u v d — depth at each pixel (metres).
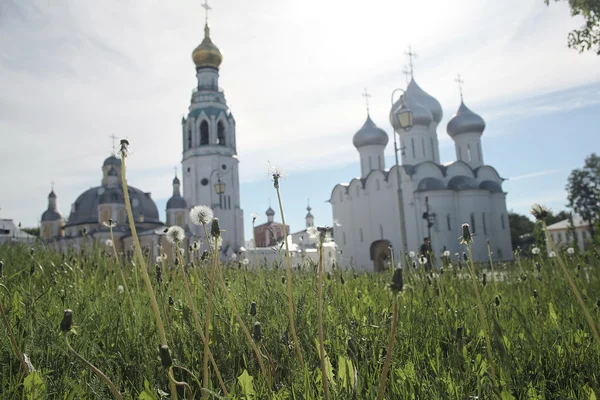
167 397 2.50
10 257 7.29
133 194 78.62
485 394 2.42
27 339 2.78
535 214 2.19
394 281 1.89
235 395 2.43
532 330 3.55
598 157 66.69
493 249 50.47
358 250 56.97
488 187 53.78
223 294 4.13
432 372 2.92
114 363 2.87
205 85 78.12
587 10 16.78
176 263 5.44
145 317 3.70
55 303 3.94
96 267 6.55
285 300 4.05
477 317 3.97
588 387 2.57
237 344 3.18
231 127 77.06
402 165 52.81
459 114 60.06
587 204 66.44
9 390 2.34
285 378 2.79
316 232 2.22
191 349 3.14
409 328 3.60
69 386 2.48
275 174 2.55
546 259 9.52
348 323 3.55
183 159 76.38
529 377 2.70
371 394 2.37
